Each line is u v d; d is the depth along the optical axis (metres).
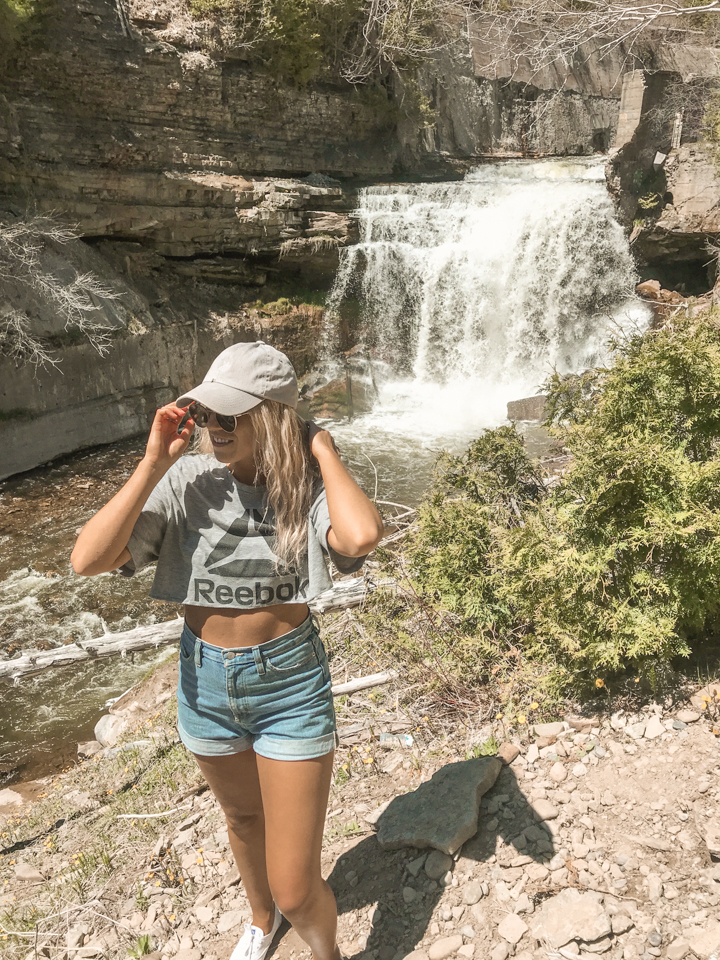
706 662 3.01
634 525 2.93
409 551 3.95
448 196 17.91
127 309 13.69
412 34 19.23
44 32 12.91
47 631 7.76
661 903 2.15
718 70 17.72
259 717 1.90
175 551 1.89
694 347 3.05
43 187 13.16
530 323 17.34
